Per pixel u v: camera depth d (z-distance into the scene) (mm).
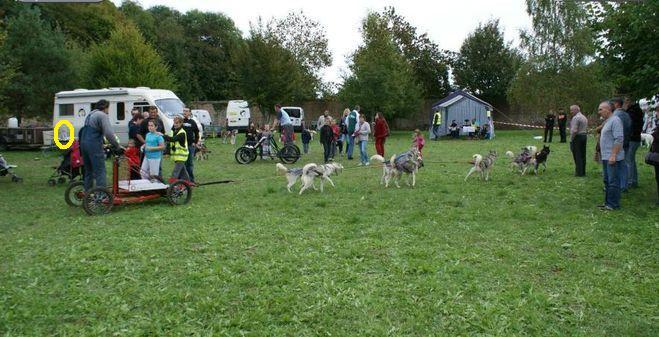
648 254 6031
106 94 21797
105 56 32688
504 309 4508
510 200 9398
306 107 46250
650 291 4875
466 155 19156
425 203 9312
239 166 16375
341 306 4641
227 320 4375
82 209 9328
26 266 5867
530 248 6367
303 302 4738
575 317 4367
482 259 5910
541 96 35438
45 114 30031
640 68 9047
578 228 7266
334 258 6008
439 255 6047
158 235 7184
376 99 33812
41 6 45250
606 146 8562
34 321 4426
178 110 22297
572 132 12328
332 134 16656
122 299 4859
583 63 34031
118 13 56375
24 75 27484
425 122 44031
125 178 9438
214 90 66938
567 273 5453
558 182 11555
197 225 7773
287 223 7820
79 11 50125
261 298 4828
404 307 4613
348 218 8094
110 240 6945
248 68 37562
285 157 17156
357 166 15594
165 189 9531
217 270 5559
